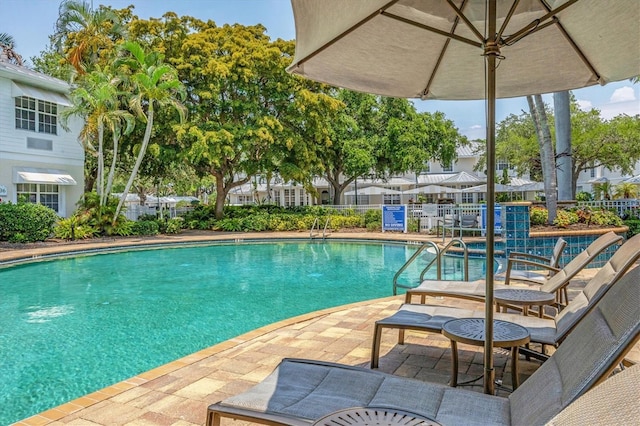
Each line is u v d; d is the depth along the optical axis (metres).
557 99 14.87
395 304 5.51
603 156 23.00
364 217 19.11
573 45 3.28
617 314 1.65
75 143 17.95
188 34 19.02
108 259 11.96
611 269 3.04
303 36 2.65
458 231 14.49
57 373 4.12
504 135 26.67
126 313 6.36
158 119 17.89
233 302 7.07
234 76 18.34
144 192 34.56
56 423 2.61
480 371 3.32
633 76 3.32
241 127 18.59
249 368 3.44
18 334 5.35
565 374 1.73
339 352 3.78
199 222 19.86
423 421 1.61
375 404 1.89
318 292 7.85
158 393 3.00
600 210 12.23
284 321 4.79
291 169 19.12
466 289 4.05
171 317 6.15
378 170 24.34
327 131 20.36
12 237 13.52
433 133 23.81
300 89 19.47
